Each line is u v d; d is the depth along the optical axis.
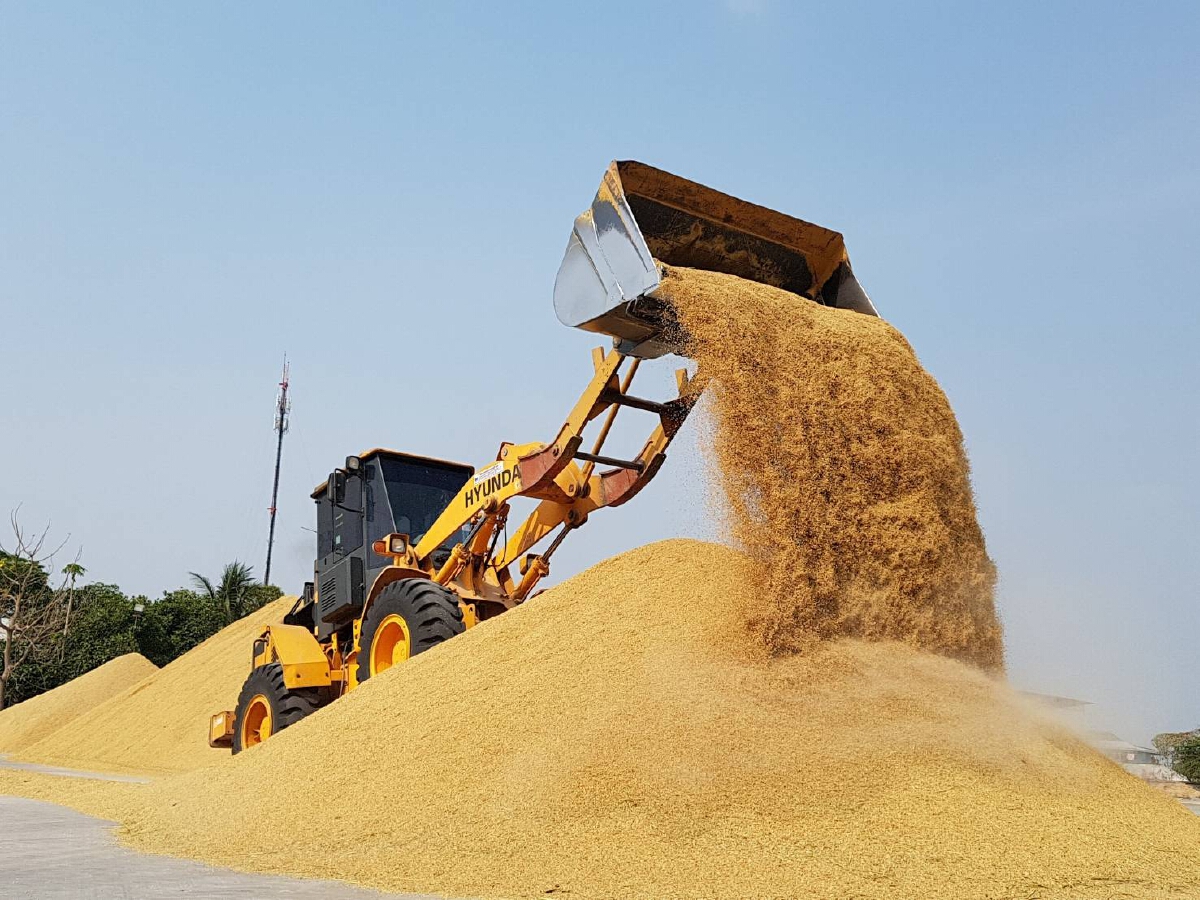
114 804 8.48
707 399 7.19
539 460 9.39
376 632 9.99
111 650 35.47
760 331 7.28
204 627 38.12
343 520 12.20
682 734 6.14
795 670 6.48
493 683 7.36
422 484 11.96
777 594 6.68
